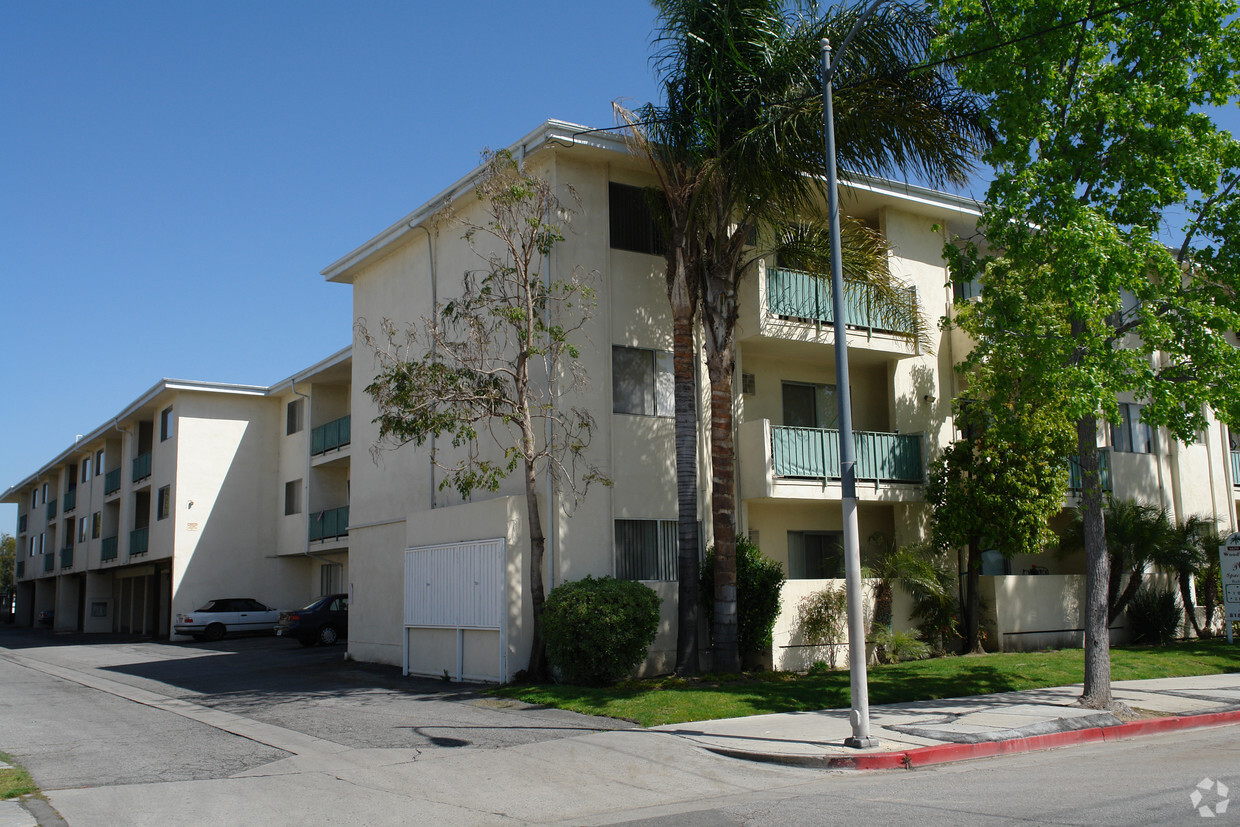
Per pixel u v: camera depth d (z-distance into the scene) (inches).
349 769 405.1
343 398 1349.7
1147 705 566.6
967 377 817.5
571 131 693.3
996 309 565.9
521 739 465.7
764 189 641.0
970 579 804.0
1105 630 552.7
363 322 896.9
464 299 685.3
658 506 719.1
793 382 836.0
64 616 1958.7
